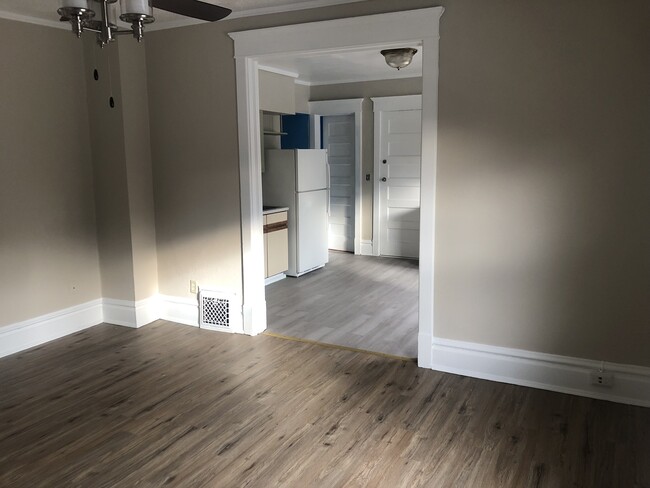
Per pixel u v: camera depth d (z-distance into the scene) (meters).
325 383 3.43
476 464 2.54
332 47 3.62
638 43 2.84
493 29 3.15
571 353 3.22
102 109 4.28
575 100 3.01
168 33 4.20
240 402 3.19
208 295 4.40
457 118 3.31
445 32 3.27
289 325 4.54
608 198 3.01
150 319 4.62
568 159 3.07
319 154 6.51
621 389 3.11
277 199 6.29
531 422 2.91
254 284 4.24
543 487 2.37
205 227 4.35
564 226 3.13
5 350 3.92
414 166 7.14
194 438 2.81
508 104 3.17
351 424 2.92
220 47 4.03
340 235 7.96
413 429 2.86
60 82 4.14
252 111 4.04
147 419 3.01
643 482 2.39
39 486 2.43
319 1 3.59
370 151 7.39
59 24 4.07
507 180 3.24
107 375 3.58
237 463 2.58
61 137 4.18
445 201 3.42
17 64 3.85
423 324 3.60
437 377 3.50
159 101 4.34
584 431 2.82
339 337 4.25
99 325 4.57
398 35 3.40
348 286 5.84
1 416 3.05
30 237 4.04
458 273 3.45
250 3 3.65
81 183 4.37
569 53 2.99
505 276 3.33
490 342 3.43
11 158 3.86
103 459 2.63
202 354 3.92
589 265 3.11
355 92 7.36
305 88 7.57
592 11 2.91
